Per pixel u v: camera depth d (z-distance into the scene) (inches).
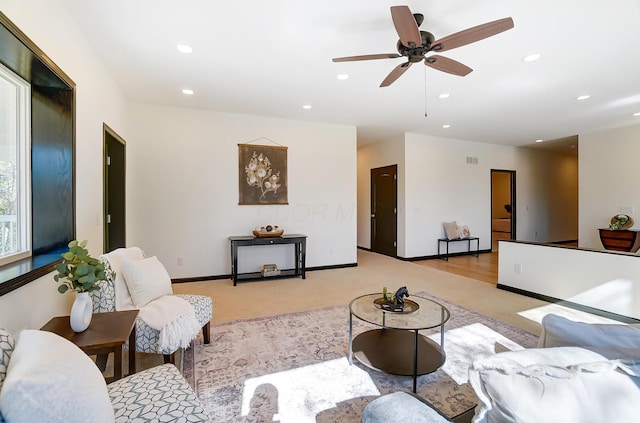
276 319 117.8
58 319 68.4
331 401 69.7
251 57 111.5
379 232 272.2
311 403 69.0
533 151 299.4
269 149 190.1
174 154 169.6
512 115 185.3
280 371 81.5
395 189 249.6
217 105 167.0
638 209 199.5
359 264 225.8
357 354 84.7
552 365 30.0
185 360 86.8
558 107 168.9
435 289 159.9
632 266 114.2
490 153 275.9
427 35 83.4
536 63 115.8
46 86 84.3
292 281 176.1
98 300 76.1
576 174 330.0
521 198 294.0
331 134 208.4
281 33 95.6
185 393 47.3
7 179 76.2
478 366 31.2
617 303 117.9
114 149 146.4
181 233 171.9
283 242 175.5
